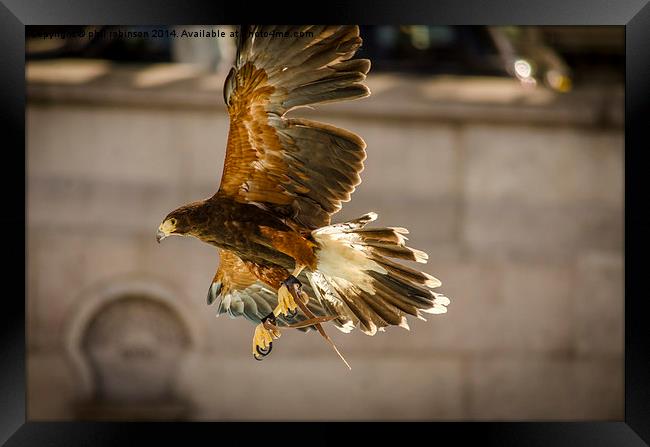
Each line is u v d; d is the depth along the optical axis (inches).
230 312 255.4
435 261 504.4
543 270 511.5
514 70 518.0
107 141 489.4
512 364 506.0
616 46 522.6
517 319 506.6
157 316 481.4
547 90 517.7
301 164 232.4
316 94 226.1
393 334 495.5
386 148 506.0
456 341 502.3
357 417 488.1
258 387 482.3
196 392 479.2
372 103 502.3
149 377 480.4
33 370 476.4
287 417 484.4
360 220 232.8
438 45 516.7
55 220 485.1
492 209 511.2
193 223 233.0
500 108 511.5
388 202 504.4
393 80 507.2
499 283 508.1
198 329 481.1
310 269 237.8
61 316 479.5
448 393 495.5
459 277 504.4
